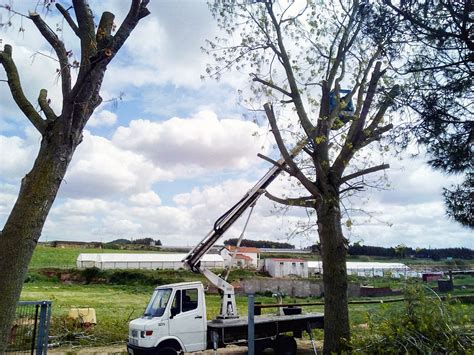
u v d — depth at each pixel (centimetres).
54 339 1538
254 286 4191
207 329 1232
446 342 595
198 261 1399
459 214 795
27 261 497
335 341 832
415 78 768
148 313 1236
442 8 680
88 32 577
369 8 799
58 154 530
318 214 917
